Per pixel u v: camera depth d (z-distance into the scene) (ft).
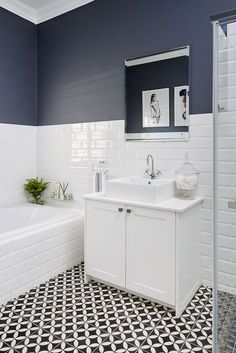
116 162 9.06
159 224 6.23
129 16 8.55
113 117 9.06
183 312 6.31
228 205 5.32
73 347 5.21
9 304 6.61
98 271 7.41
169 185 7.14
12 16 10.14
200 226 7.38
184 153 7.66
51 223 8.16
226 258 5.24
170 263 6.14
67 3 9.89
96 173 9.08
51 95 10.75
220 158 5.24
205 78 7.24
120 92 8.87
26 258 7.20
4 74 10.00
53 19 10.49
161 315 6.21
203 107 7.30
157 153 8.16
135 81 8.50
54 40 10.52
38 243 7.54
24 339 5.41
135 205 6.54
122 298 6.90
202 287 7.45
